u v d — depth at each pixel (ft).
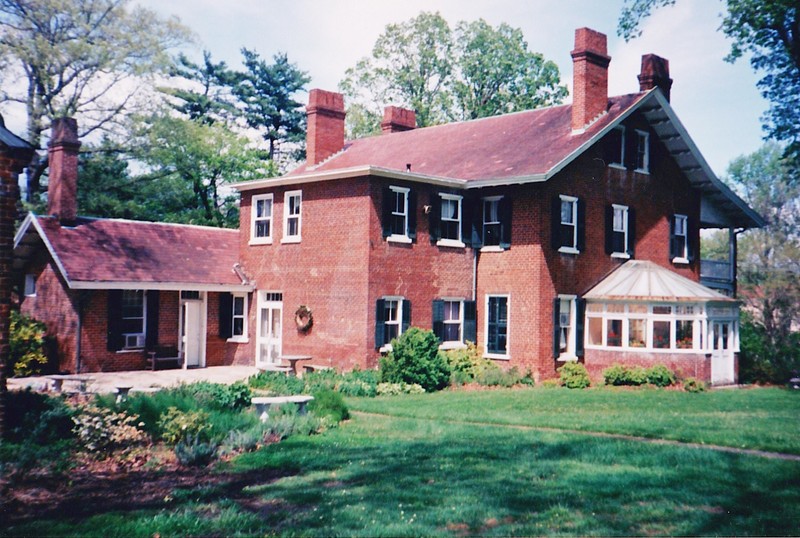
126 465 37.35
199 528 27.09
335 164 100.99
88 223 84.33
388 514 28.76
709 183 96.58
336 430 47.57
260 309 87.76
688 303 76.54
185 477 35.35
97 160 115.96
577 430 47.62
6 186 38.11
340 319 76.89
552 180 78.38
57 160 82.53
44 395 46.39
